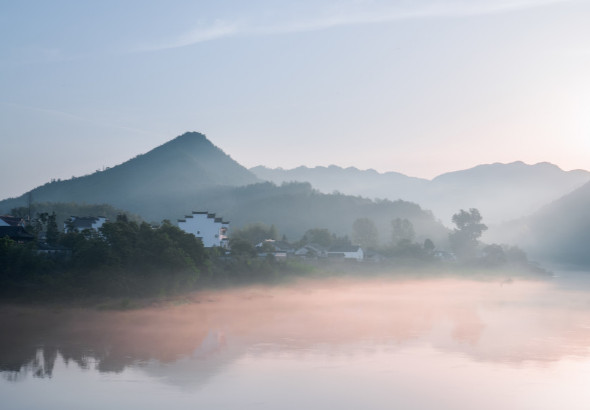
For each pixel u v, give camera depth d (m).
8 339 68.44
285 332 75.81
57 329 75.06
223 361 58.53
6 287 89.31
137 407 44.00
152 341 68.44
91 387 49.00
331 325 82.38
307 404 44.91
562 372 55.88
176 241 111.38
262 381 51.19
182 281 106.56
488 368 57.16
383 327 81.38
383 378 52.69
